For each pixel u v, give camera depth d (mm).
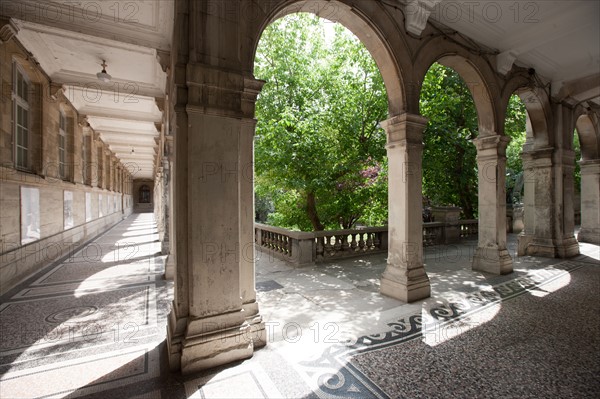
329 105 8656
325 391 2500
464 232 11961
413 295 4746
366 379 2664
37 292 5273
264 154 8125
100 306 4566
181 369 2748
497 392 2473
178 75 2928
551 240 8469
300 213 11008
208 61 2973
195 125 2896
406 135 4902
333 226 11039
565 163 8703
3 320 4016
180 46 2943
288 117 7910
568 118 8883
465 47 5992
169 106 5691
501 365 2891
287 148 7844
